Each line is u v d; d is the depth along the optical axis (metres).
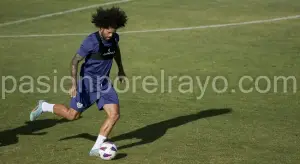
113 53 15.76
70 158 16.09
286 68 27.08
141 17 38.53
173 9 40.75
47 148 17.00
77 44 32.44
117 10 15.26
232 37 33.41
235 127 19.14
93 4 42.75
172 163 15.71
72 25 37.06
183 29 35.47
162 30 35.28
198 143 17.50
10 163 15.69
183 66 27.69
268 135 18.30
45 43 32.62
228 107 21.61
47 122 19.78
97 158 16.08
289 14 39.34
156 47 31.38
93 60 15.55
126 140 17.88
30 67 27.72
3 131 18.78
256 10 40.56
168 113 20.91
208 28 35.66
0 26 36.84
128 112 21.00
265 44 31.77
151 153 16.58
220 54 29.77
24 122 19.83
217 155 16.39
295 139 17.89
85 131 18.78
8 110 21.30
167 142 17.62
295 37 33.28
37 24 37.34
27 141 17.70
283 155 16.42
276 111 21.06
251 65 27.64
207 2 42.94
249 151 16.77
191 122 19.75
